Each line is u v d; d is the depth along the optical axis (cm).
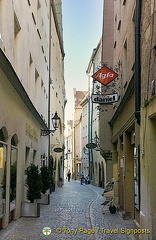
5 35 966
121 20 1500
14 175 1195
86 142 5300
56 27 3612
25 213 1306
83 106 5609
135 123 1005
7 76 996
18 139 1247
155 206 763
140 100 902
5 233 980
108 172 2288
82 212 1488
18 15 1196
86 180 4731
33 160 1820
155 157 777
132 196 1282
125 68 1394
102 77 1456
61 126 4269
